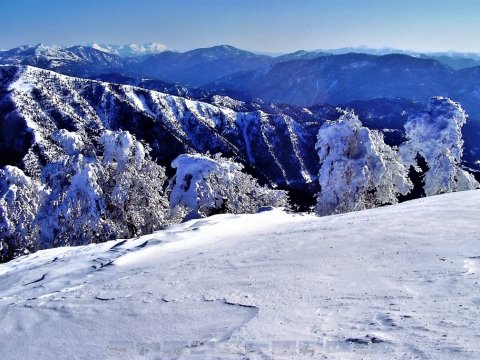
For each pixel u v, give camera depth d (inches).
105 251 505.7
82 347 187.5
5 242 1098.7
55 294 300.7
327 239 329.4
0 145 4158.5
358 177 1024.2
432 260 221.3
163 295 247.4
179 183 1135.6
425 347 123.6
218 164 1136.2
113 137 1033.5
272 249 331.3
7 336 220.1
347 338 141.6
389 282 198.1
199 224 639.1
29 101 5290.4
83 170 976.9
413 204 459.2
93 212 964.6
